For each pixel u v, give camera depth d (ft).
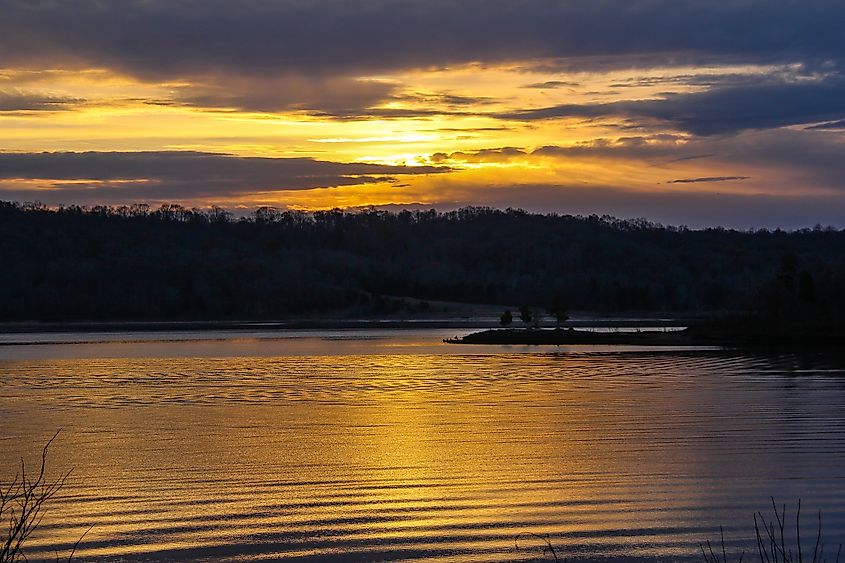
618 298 529.04
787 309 266.77
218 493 59.52
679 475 63.36
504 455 71.31
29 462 70.49
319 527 51.83
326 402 109.29
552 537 49.96
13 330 379.14
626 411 96.73
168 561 46.55
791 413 92.63
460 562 46.26
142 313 482.69
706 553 47.67
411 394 117.39
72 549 48.16
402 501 57.11
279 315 499.10
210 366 171.94
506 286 599.98
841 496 57.67
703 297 538.88
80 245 585.63
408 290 591.37
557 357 190.19
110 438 82.02
